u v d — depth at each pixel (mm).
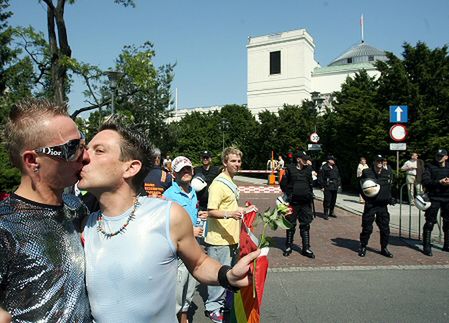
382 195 7551
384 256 7711
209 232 4543
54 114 1582
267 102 58031
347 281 6105
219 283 1854
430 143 16453
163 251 1739
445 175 7574
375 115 17875
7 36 16266
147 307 1694
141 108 24922
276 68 57625
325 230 10648
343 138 20422
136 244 1708
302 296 5430
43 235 1522
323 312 4855
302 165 7746
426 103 17609
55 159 1558
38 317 1473
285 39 56688
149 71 16125
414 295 5465
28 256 1462
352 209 14281
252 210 2818
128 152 1793
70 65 14461
